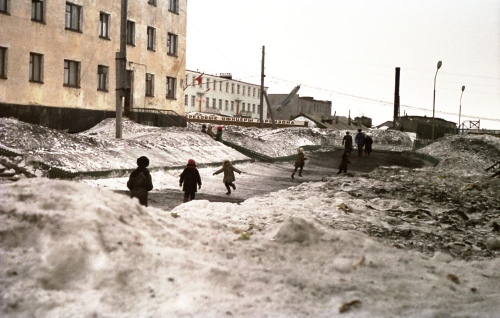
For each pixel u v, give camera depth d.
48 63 30.97
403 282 6.56
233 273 5.88
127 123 34.28
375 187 19.20
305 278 6.21
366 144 39.19
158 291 5.22
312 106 126.56
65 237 5.46
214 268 5.81
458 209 15.26
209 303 5.12
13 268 5.13
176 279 5.47
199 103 96.88
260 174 26.59
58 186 6.31
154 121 37.62
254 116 116.50
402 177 23.59
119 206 6.50
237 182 22.38
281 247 7.39
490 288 6.77
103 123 34.50
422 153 41.47
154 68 40.56
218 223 8.14
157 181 19.88
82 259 5.32
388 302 5.79
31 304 4.77
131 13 37.62
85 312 4.77
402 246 9.65
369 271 6.93
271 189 20.50
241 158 30.98
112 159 21.05
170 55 42.47
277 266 6.55
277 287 5.77
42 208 5.87
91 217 5.79
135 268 5.42
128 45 37.59
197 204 11.78
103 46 35.06
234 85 108.38
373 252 7.71
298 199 15.80
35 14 30.42
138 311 4.88
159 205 14.55
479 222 13.56
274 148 38.25
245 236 7.57
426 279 6.86
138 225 6.38
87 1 33.59
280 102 121.12
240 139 36.84
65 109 32.25
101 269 5.26
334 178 22.72
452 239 10.89
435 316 5.39
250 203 13.57
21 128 21.20
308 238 7.80
